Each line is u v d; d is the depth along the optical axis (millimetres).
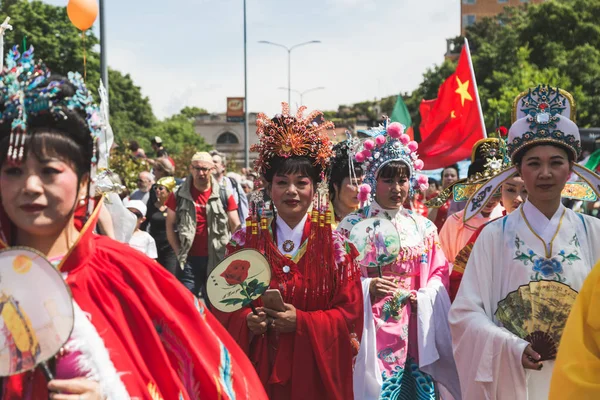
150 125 67625
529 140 3801
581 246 3799
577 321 2367
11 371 1937
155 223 8930
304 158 3787
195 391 2305
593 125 34969
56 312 1935
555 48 38281
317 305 3734
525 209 3908
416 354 4914
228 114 54812
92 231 2168
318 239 3783
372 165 5105
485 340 3709
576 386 2252
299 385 3547
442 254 5168
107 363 2049
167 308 2268
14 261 1947
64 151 2041
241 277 3486
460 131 9445
